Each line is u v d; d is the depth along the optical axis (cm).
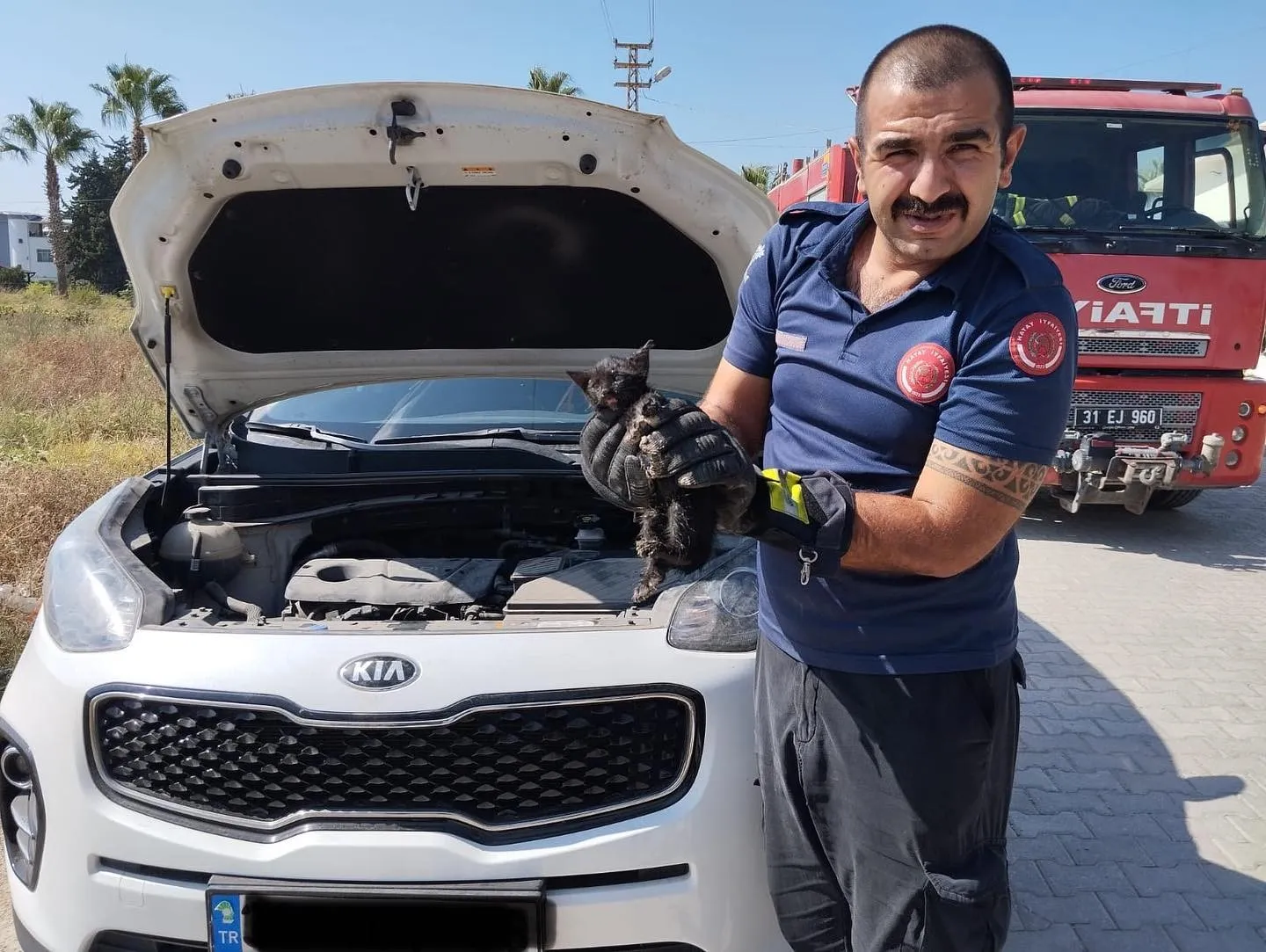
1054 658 446
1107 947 248
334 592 233
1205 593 555
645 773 183
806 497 136
